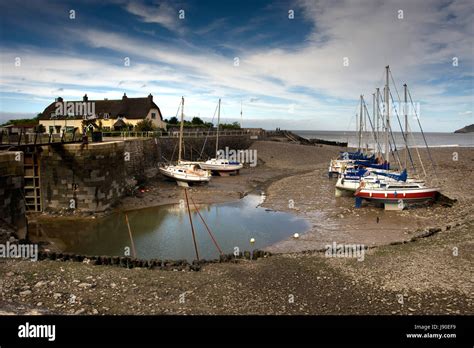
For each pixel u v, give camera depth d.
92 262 15.62
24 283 12.66
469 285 12.68
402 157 58.16
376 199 27.31
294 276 14.12
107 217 26.02
